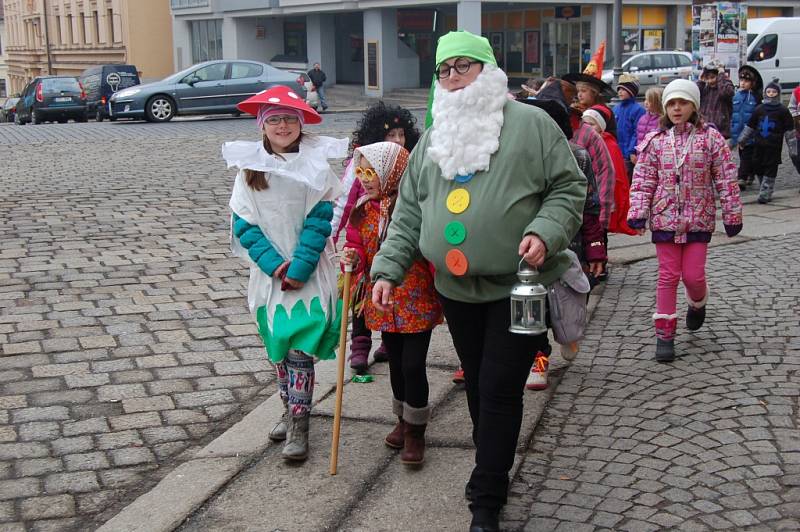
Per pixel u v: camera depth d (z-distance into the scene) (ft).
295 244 14.02
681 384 16.83
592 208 16.37
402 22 118.52
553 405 16.10
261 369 18.28
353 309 15.31
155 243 29.22
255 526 12.24
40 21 194.90
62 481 13.66
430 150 11.76
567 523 12.00
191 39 146.72
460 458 14.12
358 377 17.39
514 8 124.06
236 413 16.24
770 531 11.56
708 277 24.70
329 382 17.29
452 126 11.59
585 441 14.53
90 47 165.48
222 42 138.00
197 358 18.80
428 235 11.84
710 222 18.19
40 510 12.82
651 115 31.01
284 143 13.91
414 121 17.46
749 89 44.37
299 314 13.82
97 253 27.71
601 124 22.65
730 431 14.57
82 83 100.17
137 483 13.66
